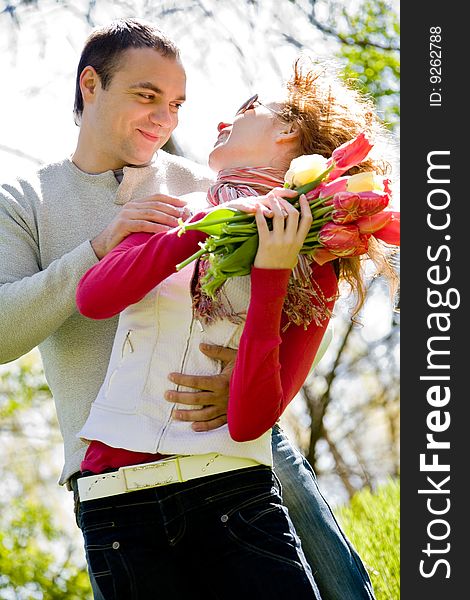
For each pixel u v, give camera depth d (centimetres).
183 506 341
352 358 1340
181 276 351
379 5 968
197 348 348
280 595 331
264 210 322
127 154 412
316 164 332
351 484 1468
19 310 378
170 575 339
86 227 410
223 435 342
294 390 353
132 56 404
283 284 324
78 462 390
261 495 345
